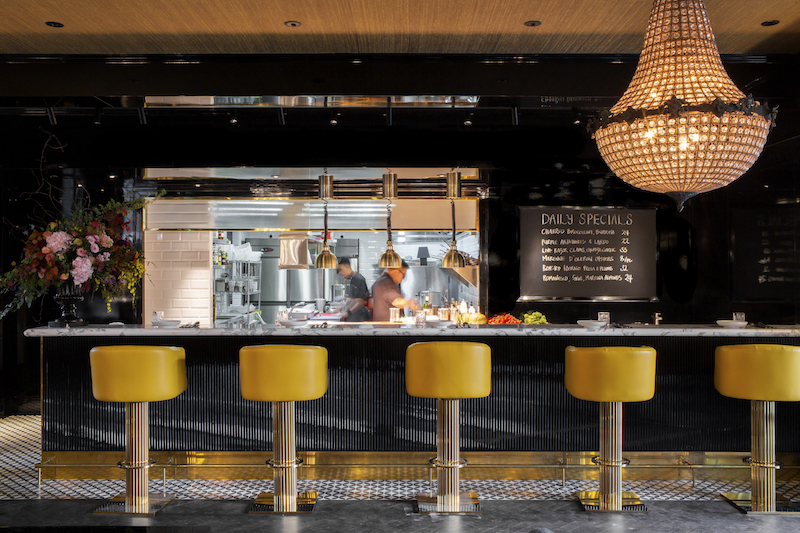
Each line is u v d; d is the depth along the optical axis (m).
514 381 4.68
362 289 7.82
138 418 4.04
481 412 4.67
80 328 4.60
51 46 4.31
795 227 6.07
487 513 3.97
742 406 4.64
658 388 4.66
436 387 3.82
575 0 3.66
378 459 4.66
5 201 7.00
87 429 4.65
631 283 7.11
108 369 3.79
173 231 7.62
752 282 6.70
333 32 4.10
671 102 2.98
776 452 4.68
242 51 4.41
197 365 4.68
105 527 3.69
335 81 4.70
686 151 3.09
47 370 4.66
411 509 4.04
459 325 4.99
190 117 5.94
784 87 4.66
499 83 4.70
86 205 7.20
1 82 4.72
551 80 4.65
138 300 7.55
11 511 4.01
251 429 4.68
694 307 7.05
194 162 6.26
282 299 8.88
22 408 6.97
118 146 6.26
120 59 4.45
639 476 4.64
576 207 7.11
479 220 7.22
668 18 3.25
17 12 3.80
